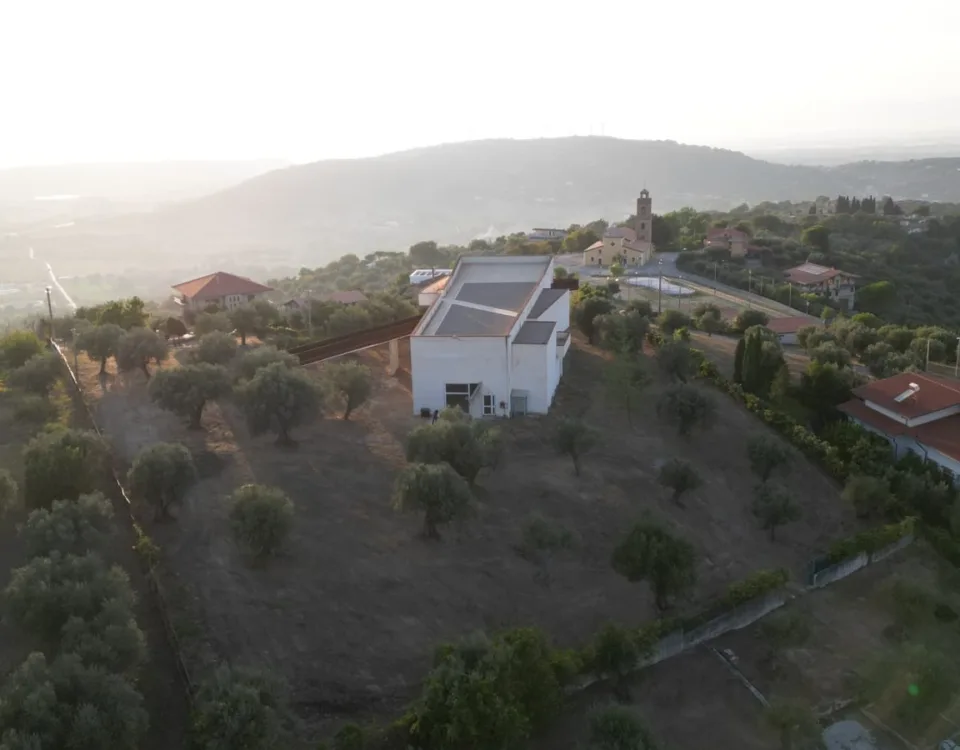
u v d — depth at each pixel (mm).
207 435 45406
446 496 33938
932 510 42688
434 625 29844
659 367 59562
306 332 76312
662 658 30109
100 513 30828
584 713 26625
